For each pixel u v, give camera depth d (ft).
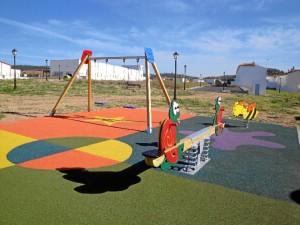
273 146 25.95
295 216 12.17
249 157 21.83
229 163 19.94
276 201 13.67
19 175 15.67
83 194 13.42
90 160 19.10
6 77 225.76
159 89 134.92
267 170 18.69
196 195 13.91
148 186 14.79
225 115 49.01
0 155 19.39
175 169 17.80
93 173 16.51
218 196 13.92
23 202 12.30
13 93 76.79
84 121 34.91
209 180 16.19
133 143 24.52
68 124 32.37
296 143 27.66
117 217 11.32
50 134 26.71
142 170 17.38
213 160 20.59
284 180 16.81
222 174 17.40
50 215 11.23
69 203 12.38
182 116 44.34
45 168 17.03
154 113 46.06
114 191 13.94
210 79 381.40
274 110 60.90
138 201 12.91
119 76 264.72
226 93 130.00
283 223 11.51
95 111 45.11
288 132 33.91
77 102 61.62
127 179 15.72
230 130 33.78
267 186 15.67
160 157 13.21
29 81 150.71
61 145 22.80
